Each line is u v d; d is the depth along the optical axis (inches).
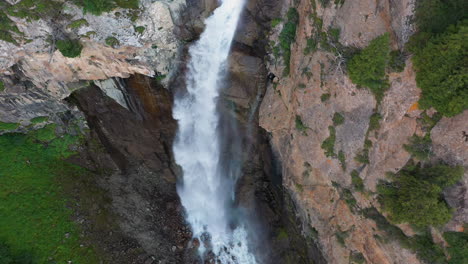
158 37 983.6
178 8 989.2
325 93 853.8
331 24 791.1
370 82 729.0
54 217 1052.5
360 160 819.4
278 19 975.0
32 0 812.0
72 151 1164.5
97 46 951.6
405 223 758.5
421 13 619.5
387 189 769.6
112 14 884.0
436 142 692.7
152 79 1082.7
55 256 998.4
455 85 599.5
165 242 1149.1
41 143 1156.5
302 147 972.6
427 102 668.1
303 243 1106.7
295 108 964.6
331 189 946.7
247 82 1101.1
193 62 1102.4
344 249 950.4
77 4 846.5
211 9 1039.6
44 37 894.4
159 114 1176.2
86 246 1037.8
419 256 748.0
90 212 1093.1
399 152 740.0
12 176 1087.6
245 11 1039.0
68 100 1117.1
